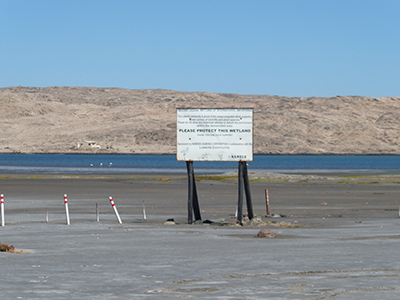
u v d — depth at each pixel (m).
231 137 31.08
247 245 19.62
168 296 11.48
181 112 31.16
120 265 15.27
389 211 37.50
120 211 36.81
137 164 189.25
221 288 12.26
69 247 19.12
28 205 41.25
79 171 122.19
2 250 17.98
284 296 11.46
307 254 17.27
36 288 12.20
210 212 36.97
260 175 88.44
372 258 16.36
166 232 24.31
